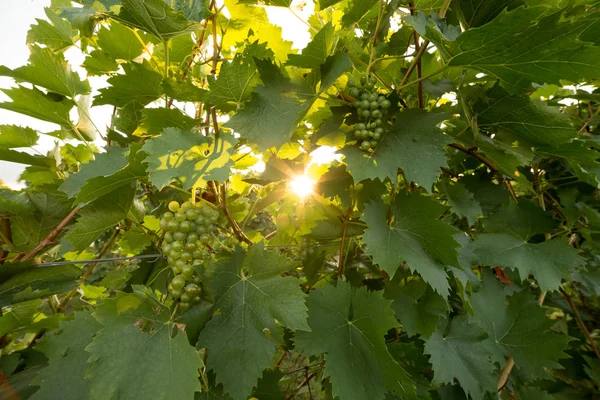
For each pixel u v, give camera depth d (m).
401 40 0.64
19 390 0.47
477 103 0.56
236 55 0.44
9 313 0.50
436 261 0.50
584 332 0.88
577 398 0.82
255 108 0.45
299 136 0.71
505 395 0.75
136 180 0.51
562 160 0.73
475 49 0.41
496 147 0.53
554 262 0.59
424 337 0.54
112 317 0.40
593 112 0.85
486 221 0.65
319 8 0.60
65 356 0.47
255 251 0.50
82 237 0.52
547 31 0.37
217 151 0.44
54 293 0.54
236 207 0.78
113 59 0.64
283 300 0.44
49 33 0.61
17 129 0.60
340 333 0.50
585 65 0.38
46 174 0.67
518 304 0.67
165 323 0.42
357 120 0.50
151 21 0.46
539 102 0.51
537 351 0.62
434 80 0.63
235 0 0.61
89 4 0.54
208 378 0.47
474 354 0.59
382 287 0.69
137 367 0.38
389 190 0.61
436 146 0.45
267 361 0.43
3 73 0.52
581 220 0.76
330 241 0.70
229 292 0.47
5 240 0.54
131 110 0.59
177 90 0.52
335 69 0.44
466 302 0.52
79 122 0.64
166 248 0.46
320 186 0.59
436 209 0.48
